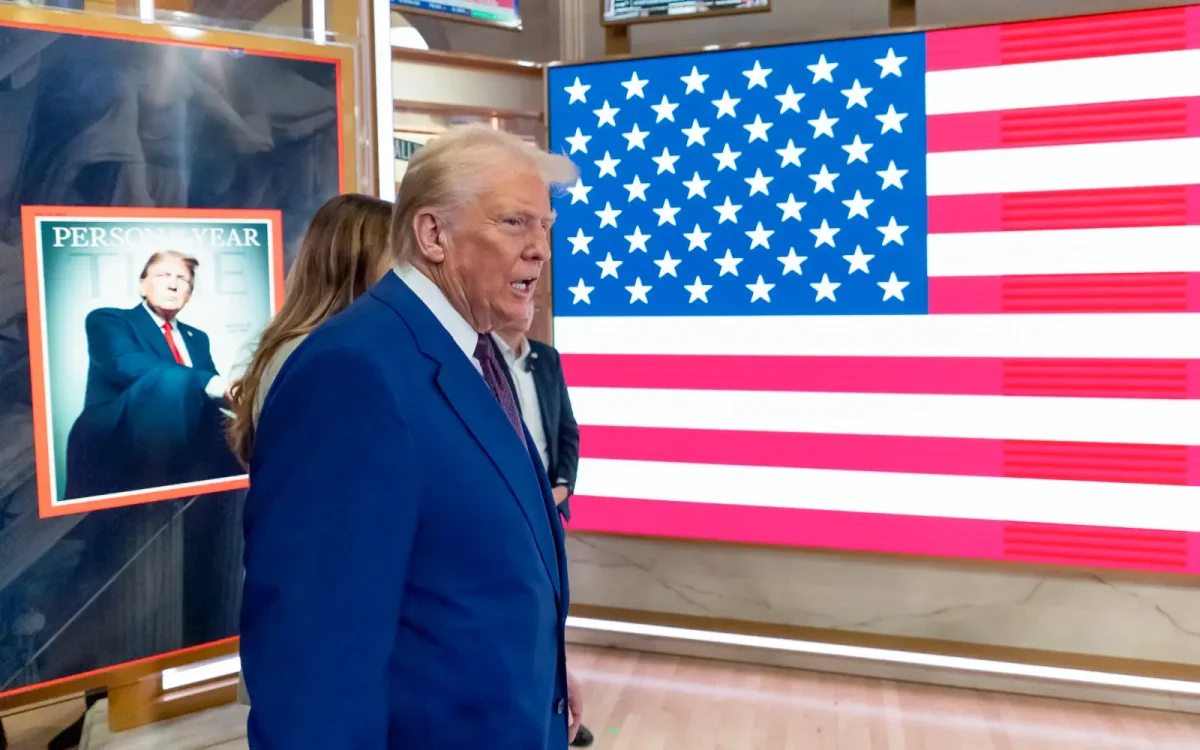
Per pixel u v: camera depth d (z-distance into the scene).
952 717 2.61
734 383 2.93
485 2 3.02
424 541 0.89
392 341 0.91
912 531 2.78
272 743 0.79
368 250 1.44
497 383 1.11
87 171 1.67
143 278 1.74
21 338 1.62
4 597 1.63
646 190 2.99
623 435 3.07
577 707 1.21
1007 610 2.73
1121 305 2.54
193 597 1.82
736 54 2.86
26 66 1.59
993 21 2.59
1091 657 2.65
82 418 1.68
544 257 1.00
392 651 0.85
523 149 1.00
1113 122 2.51
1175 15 2.44
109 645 1.73
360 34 2.13
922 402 2.74
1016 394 2.65
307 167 1.93
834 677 2.89
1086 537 2.62
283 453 0.84
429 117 2.93
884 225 2.74
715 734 2.53
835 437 2.84
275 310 1.90
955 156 2.66
